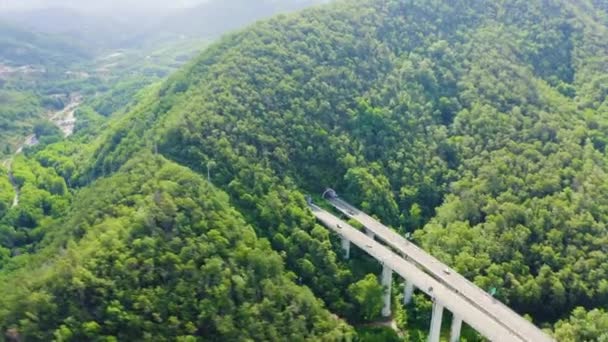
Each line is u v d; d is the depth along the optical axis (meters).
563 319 130.50
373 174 170.25
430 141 180.88
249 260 122.19
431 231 152.75
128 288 106.31
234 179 147.50
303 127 171.25
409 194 168.50
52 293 104.19
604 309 130.00
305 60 192.75
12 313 103.19
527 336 115.06
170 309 106.69
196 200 126.88
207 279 113.12
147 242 112.69
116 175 146.62
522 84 194.38
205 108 163.75
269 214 143.00
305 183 165.38
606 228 141.62
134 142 178.75
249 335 111.31
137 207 123.62
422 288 129.75
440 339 131.62
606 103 191.62
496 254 142.00
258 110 169.38
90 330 99.94
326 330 122.06
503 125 178.00
